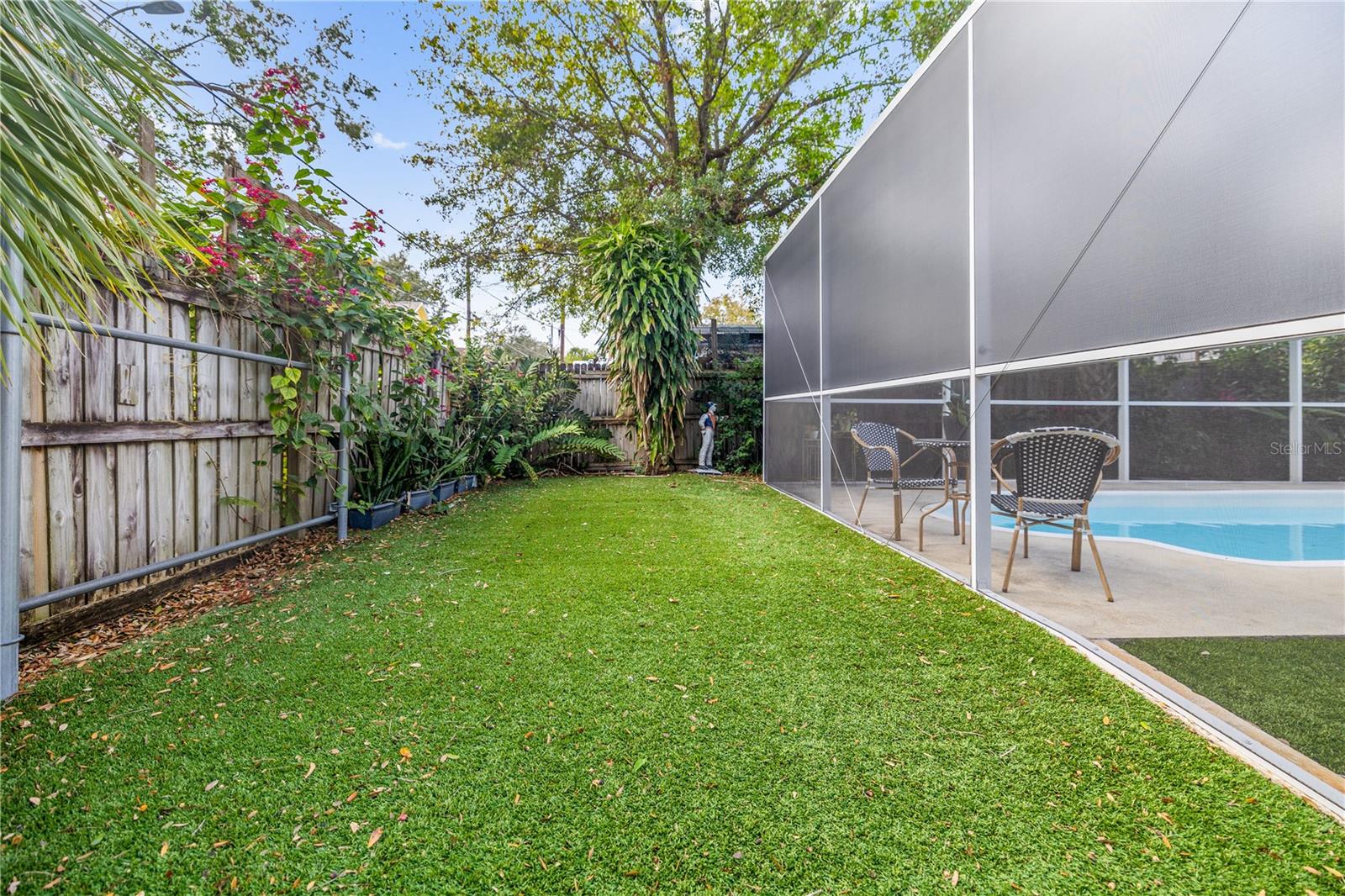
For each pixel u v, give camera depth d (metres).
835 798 1.23
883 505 4.16
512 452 6.64
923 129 3.07
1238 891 0.98
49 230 1.23
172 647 1.99
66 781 1.25
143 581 2.43
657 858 1.07
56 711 1.55
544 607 2.43
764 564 3.11
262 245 2.98
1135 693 1.67
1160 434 3.70
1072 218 2.04
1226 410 3.37
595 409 8.52
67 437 2.06
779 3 9.66
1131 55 1.79
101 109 1.30
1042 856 1.07
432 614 2.34
